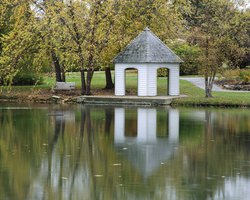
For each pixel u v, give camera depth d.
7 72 58.03
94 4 56.41
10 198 21.86
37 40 57.84
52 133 35.91
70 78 74.69
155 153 29.66
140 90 57.44
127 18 60.44
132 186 23.34
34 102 57.53
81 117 44.03
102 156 28.86
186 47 74.56
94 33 56.75
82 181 24.06
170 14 63.31
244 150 30.23
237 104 50.72
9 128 38.00
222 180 24.23
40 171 25.67
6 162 27.41
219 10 63.16
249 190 22.78
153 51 57.66
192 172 25.52
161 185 23.52
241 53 55.91
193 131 36.66
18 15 58.06
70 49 57.00
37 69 58.81
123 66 58.09
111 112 47.56
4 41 59.31
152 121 41.50
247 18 62.16
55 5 56.59
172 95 57.81
